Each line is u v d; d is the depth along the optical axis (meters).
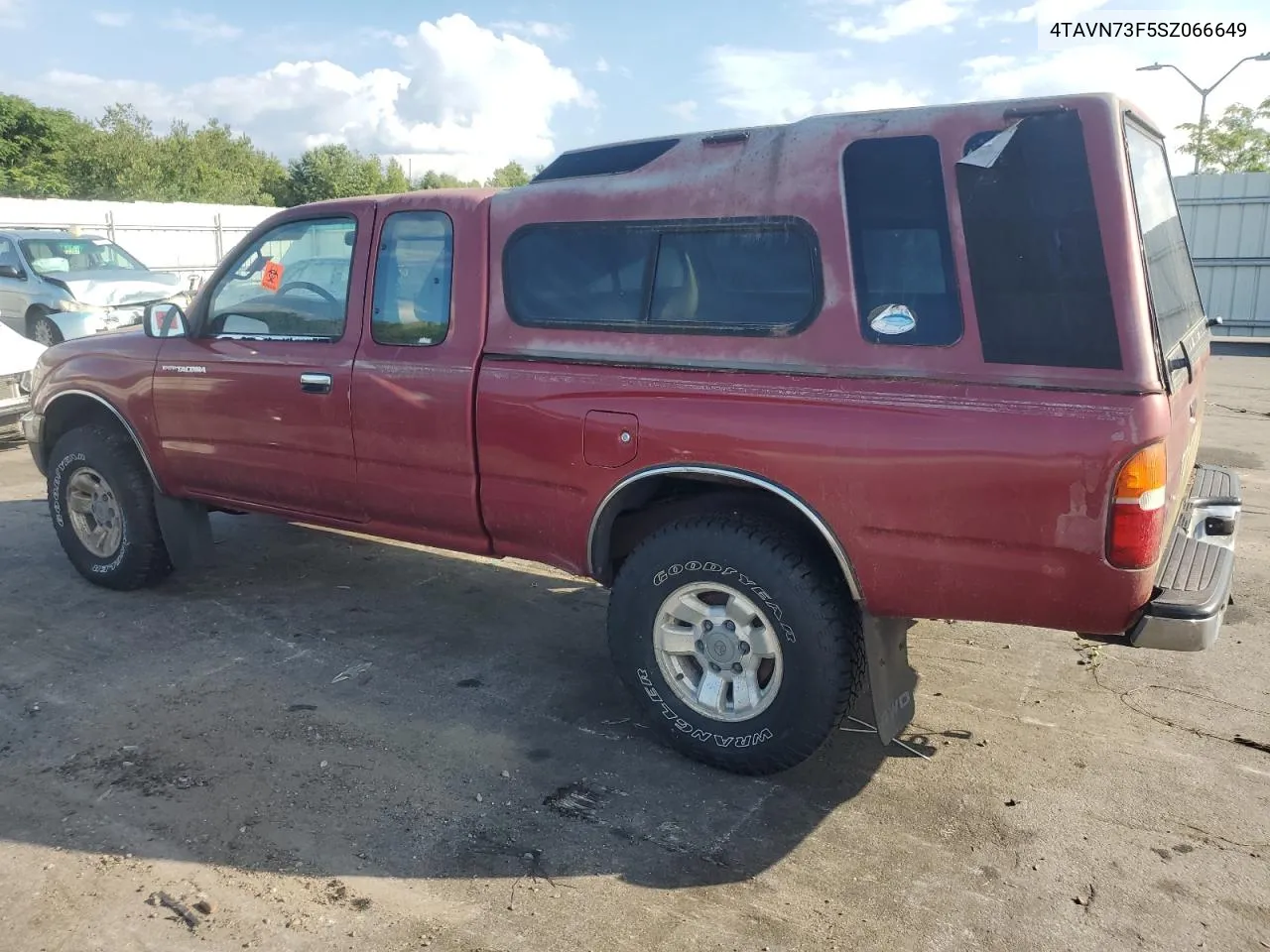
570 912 2.78
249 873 2.93
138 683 4.16
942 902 2.82
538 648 4.61
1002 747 3.69
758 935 2.69
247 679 4.22
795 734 3.30
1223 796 3.34
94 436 5.05
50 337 12.89
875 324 3.03
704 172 3.36
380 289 4.09
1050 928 2.71
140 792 3.34
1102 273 2.73
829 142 3.12
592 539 3.62
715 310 3.33
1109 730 3.80
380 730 3.80
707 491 3.56
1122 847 3.07
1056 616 2.89
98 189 45.44
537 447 3.65
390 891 2.86
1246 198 16.42
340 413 4.16
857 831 3.17
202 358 4.60
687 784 3.44
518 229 3.74
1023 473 2.79
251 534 6.30
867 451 2.99
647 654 3.55
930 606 3.05
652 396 3.37
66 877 2.90
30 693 4.05
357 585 5.40
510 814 3.25
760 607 3.28
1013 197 2.83
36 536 6.16
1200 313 4.12
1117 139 2.74
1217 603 2.84
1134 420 2.68
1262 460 8.17
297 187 64.69
